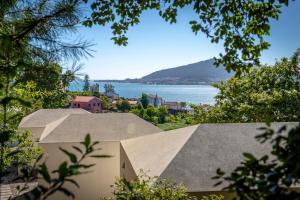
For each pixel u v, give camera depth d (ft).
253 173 8.95
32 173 8.78
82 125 75.41
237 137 44.83
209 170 39.09
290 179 7.74
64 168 7.63
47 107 154.20
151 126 80.12
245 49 22.08
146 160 46.88
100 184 67.56
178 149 42.60
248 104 97.66
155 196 28.78
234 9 21.85
